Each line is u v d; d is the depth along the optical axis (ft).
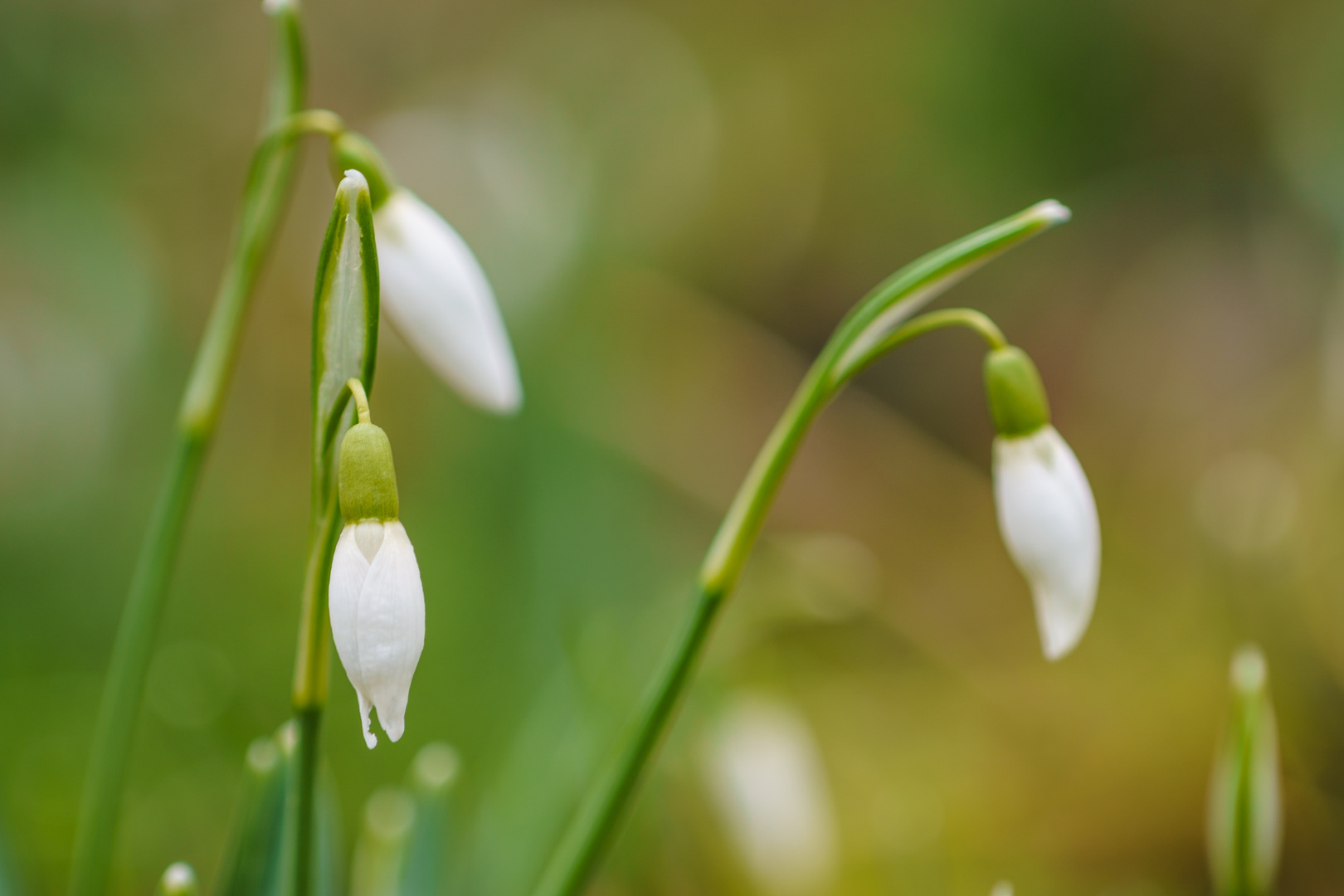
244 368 5.43
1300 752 3.39
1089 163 7.46
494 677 3.22
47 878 2.60
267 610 3.74
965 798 3.41
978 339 7.06
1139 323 6.89
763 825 2.10
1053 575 1.62
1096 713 3.76
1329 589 3.50
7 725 3.01
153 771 2.83
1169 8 7.33
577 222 4.77
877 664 4.06
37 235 4.93
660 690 1.65
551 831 2.10
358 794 3.00
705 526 4.87
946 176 7.43
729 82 7.75
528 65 7.43
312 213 6.02
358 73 7.68
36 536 4.01
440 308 1.68
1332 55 6.98
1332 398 4.71
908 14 7.65
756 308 7.52
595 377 3.98
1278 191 7.04
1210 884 3.32
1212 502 3.74
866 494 5.53
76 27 5.34
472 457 3.57
